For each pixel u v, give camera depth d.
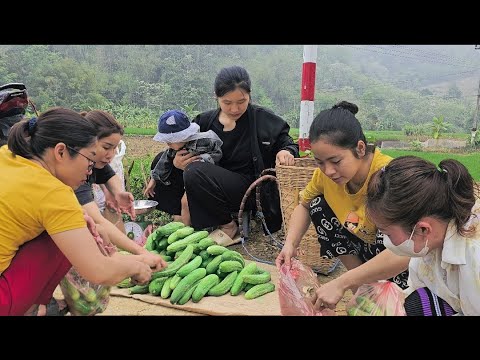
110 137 3.14
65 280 2.47
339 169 2.51
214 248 3.21
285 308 2.51
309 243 3.62
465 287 1.91
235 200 4.23
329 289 2.36
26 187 2.14
